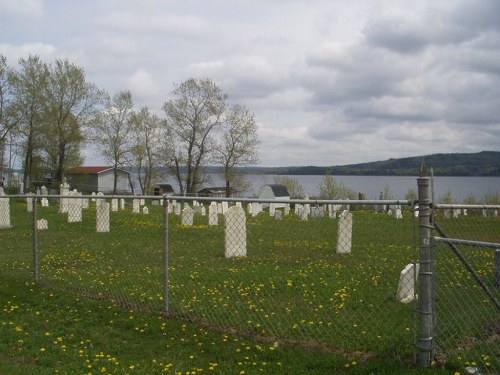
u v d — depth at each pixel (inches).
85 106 2070.6
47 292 341.1
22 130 1971.0
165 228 287.7
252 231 542.0
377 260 451.5
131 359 224.2
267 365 211.0
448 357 208.2
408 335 234.8
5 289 349.4
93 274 403.5
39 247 553.9
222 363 215.6
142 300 316.5
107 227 703.7
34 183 2180.1
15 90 1905.8
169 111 2097.7
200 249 519.8
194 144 2103.8
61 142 2034.9
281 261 436.1
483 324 252.7
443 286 333.7
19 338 251.8
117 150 2230.6
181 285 355.9
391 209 870.4
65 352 232.4
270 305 302.8
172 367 212.5
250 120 2108.8
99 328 267.0
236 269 402.3
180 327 263.7
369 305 298.0
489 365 200.7
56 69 2000.5
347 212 491.5
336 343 233.0
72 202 982.4
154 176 2297.0
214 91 2076.8
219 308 296.8
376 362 206.7
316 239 522.9
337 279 373.4
